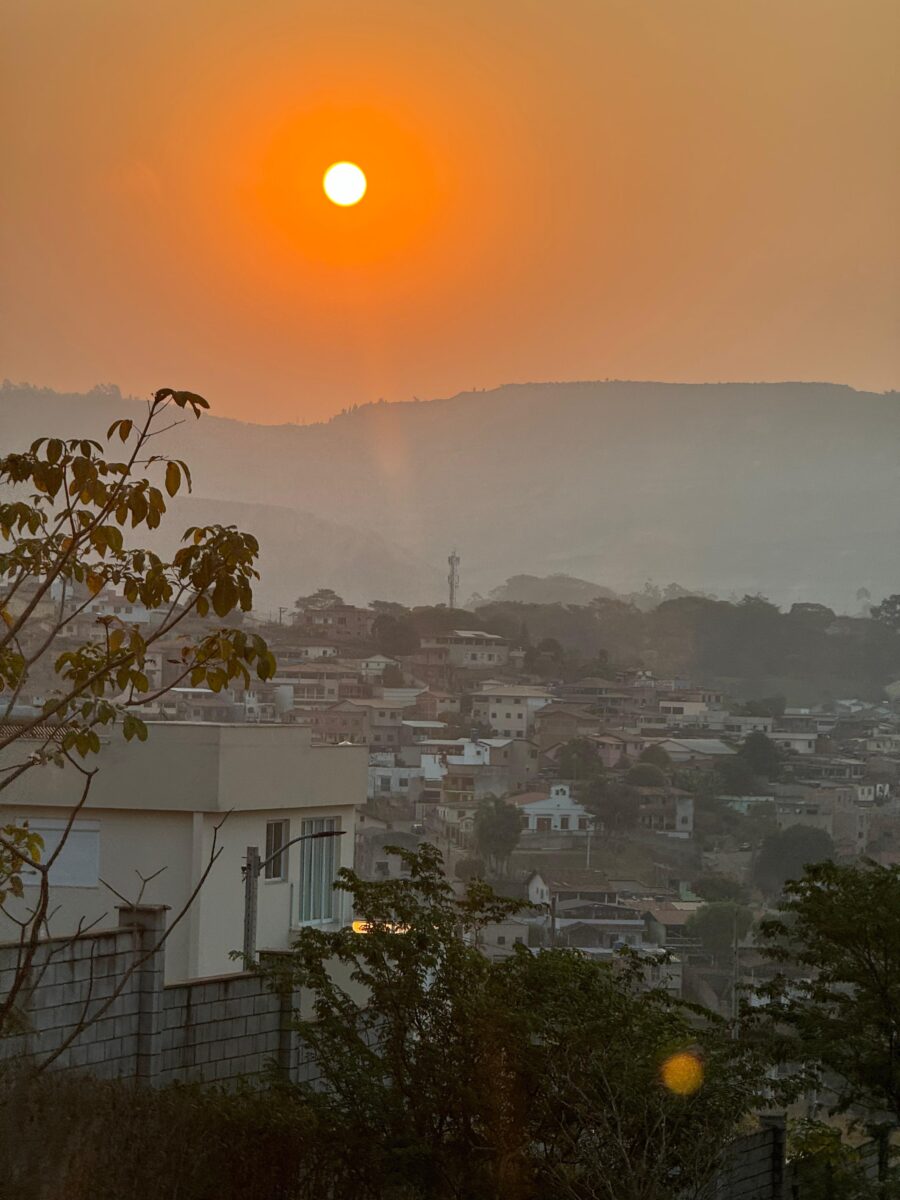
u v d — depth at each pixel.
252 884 20.88
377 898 13.06
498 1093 12.24
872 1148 15.66
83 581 7.70
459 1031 12.41
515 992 12.65
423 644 157.75
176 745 25.97
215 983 13.66
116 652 7.62
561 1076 12.11
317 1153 12.10
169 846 25.86
